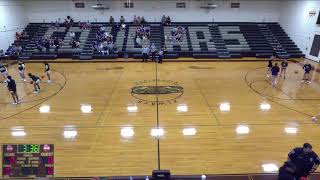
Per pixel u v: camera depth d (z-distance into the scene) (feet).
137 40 68.13
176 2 74.38
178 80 47.85
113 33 70.69
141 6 74.64
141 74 51.90
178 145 26.37
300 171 18.13
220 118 32.45
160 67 57.41
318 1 60.23
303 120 31.96
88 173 22.06
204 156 24.45
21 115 33.32
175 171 22.21
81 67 57.57
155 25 73.92
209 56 65.21
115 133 28.76
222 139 27.48
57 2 73.56
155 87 43.98
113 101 37.99
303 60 63.67
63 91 42.22
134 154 24.80
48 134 28.50
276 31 73.82
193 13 75.36
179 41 68.80
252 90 42.45
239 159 23.98
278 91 41.98
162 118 32.45
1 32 62.64
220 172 22.11
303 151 18.08
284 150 25.43
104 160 23.88
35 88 41.65
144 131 29.19
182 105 36.45
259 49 67.87
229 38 70.54
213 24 75.10
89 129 29.66
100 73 52.85
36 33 70.64
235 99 38.65
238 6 74.90
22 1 71.56
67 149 25.67
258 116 33.01
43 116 33.09
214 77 49.65
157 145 26.40
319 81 46.98
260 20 76.23
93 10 74.59
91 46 67.41
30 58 64.18
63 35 70.03
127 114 33.63
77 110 34.88
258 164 23.25
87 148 25.84
